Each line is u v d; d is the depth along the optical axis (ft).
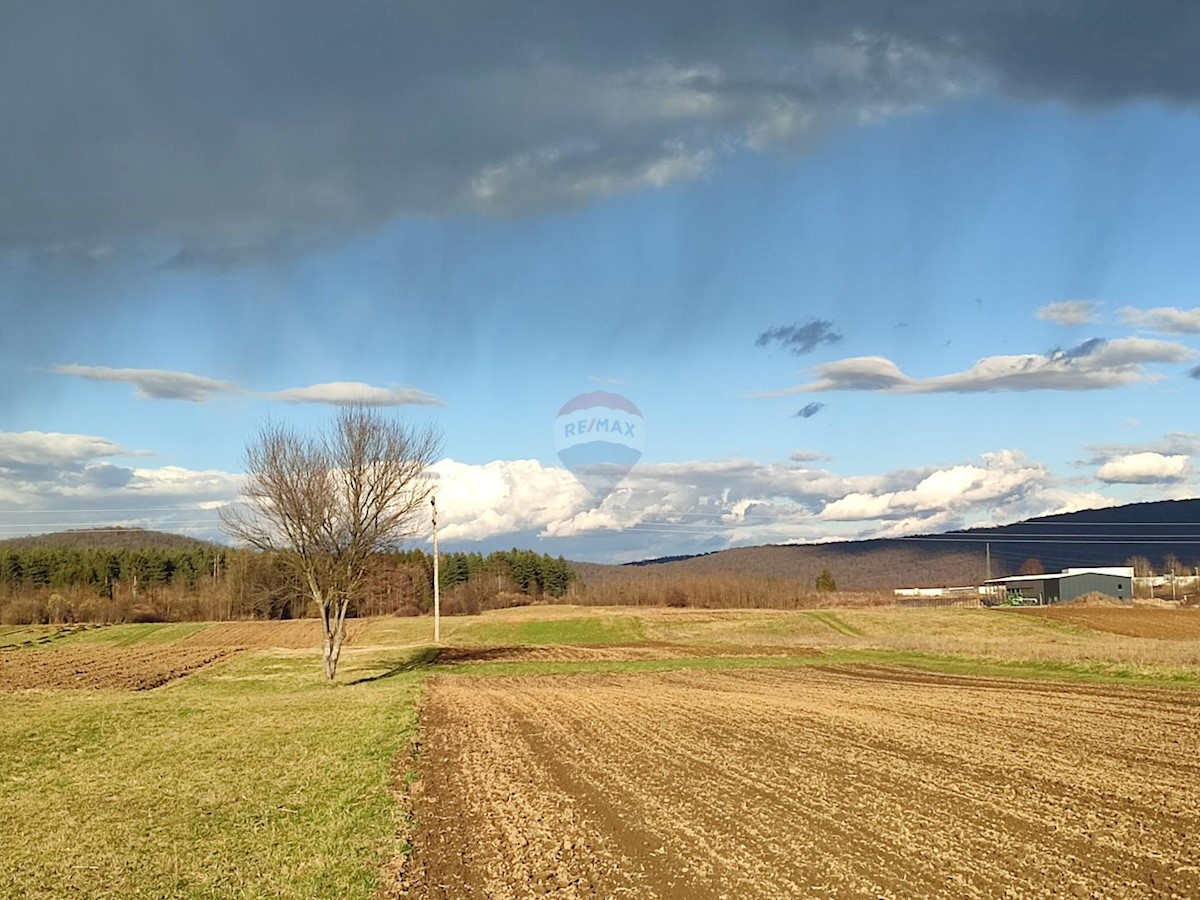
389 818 55.57
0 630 329.31
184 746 86.33
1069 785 63.00
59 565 448.24
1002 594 424.05
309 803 60.49
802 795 60.13
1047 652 185.98
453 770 71.82
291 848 49.49
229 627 330.95
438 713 111.45
